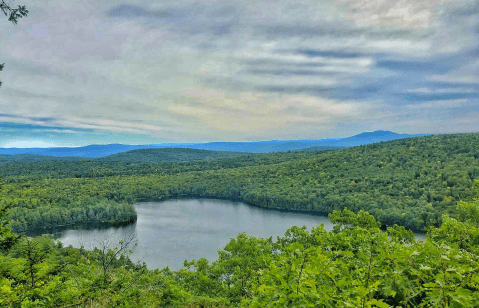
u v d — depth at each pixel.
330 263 4.86
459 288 3.46
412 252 4.50
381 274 4.64
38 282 7.97
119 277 10.23
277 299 4.45
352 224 20.53
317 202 148.88
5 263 7.75
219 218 127.25
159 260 72.94
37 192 168.00
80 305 8.47
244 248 22.39
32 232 106.00
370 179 179.38
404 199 133.25
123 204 129.75
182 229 107.06
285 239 22.72
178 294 15.06
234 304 17.02
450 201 116.12
